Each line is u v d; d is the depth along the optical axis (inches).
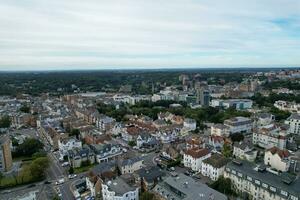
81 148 7421.3
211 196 4352.9
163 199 4653.1
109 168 5944.9
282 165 6279.5
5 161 6697.8
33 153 7864.2
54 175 6387.8
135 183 5521.7
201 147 7066.9
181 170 6520.7
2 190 5664.4
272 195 4623.5
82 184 5772.6
